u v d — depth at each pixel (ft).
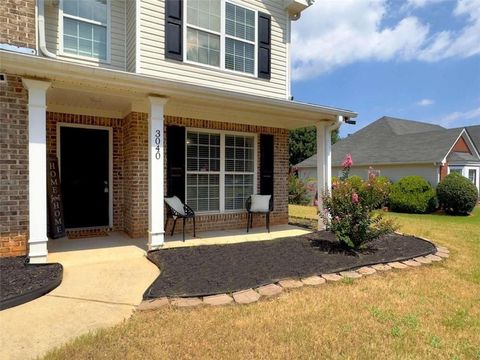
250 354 8.43
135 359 8.02
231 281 13.42
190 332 9.46
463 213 48.62
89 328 9.59
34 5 17.42
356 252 18.22
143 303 11.35
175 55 23.21
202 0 24.80
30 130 14.71
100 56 22.58
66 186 22.45
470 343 9.43
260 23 27.68
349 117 24.58
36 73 14.39
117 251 18.17
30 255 14.90
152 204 17.97
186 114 23.62
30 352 8.27
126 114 23.03
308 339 9.30
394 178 60.34
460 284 14.40
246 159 27.96
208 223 25.49
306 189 56.39
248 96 19.52
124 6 23.59
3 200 15.78
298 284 13.50
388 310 11.44
